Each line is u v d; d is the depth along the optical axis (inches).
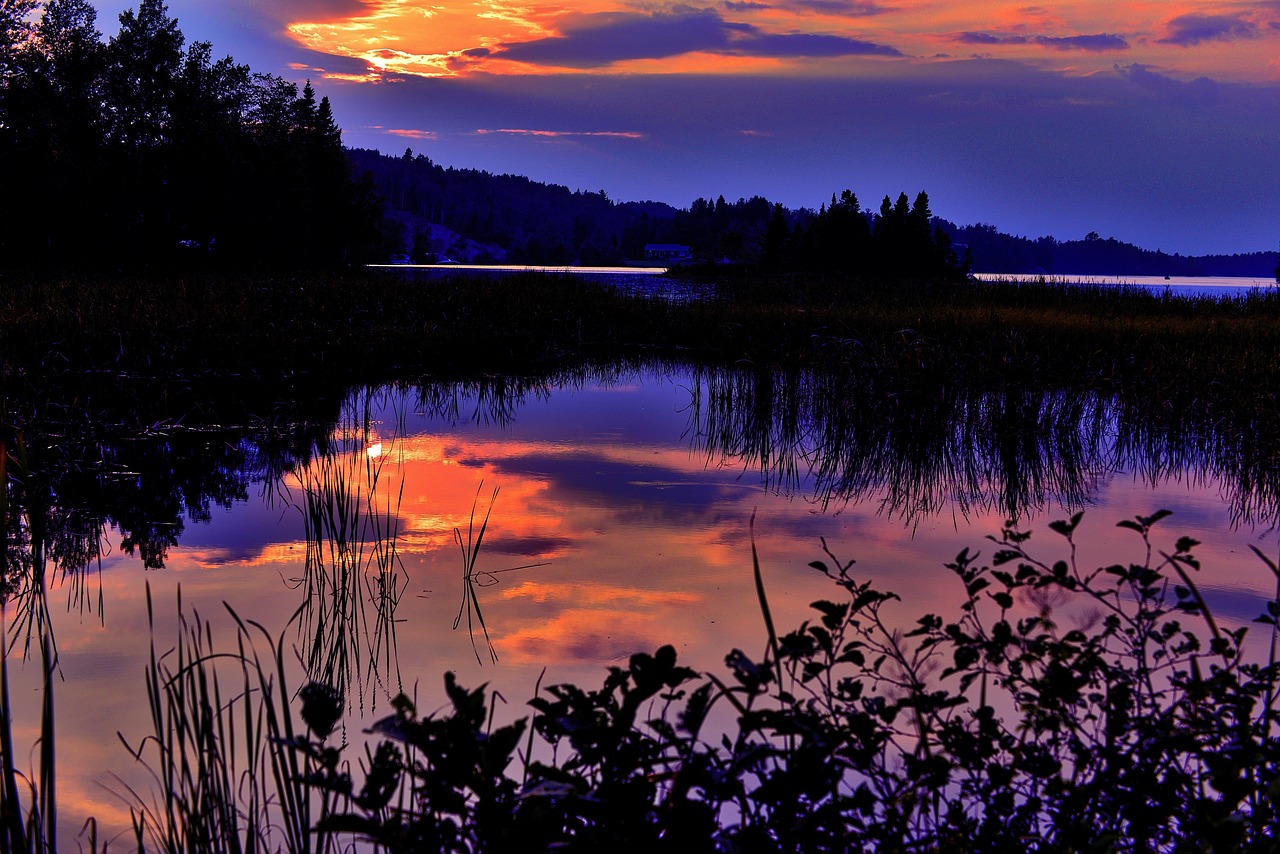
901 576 192.9
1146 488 277.4
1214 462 311.0
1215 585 187.8
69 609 174.6
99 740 125.6
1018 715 113.5
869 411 371.9
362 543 217.9
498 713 131.7
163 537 220.7
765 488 273.9
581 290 898.7
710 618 171.3
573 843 64.8
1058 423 355.3
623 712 67.2
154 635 162.4
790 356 519.8
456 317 684.7
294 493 261.7
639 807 65.2
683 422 377.7
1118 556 208.2
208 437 326.3
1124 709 83.0
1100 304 884.0
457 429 360.5
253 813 89.8
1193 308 837.2
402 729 61.8
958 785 102.7
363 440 334.0
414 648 157.3
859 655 81.6
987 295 1009.5
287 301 682.8
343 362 496.1
